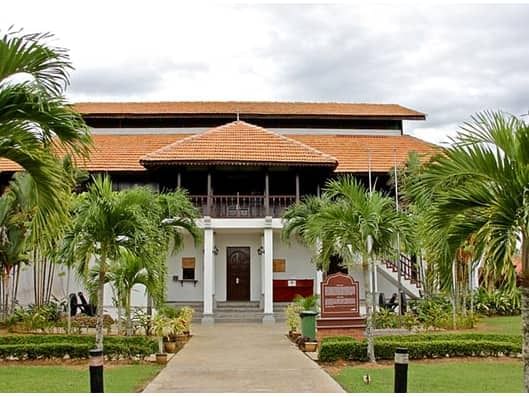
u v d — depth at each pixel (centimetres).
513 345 1488
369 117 3509
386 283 2862
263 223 2691
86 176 2120
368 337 1428
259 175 2933
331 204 1606
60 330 2091
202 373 1266
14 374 1228
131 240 1380
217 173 2919
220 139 2850
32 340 1625
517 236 745
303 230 2320
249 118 3459
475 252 801
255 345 1783
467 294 2609
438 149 804
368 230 1358
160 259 1606
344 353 1425
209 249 2634
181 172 2816
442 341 1501
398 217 1373
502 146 765
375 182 2847
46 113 735
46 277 2705
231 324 2528
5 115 725
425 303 2294
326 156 2762
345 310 1716
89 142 788
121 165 2942
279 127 3516
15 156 764
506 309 2688
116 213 1348
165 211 2067
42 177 787
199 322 2609
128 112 3428
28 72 729
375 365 1378
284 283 2925
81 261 1466
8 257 2253
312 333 1703
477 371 1267
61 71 745
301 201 2728
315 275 2764
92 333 1970
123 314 2281
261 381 1162
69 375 1215
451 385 1093
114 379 1166
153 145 3234
